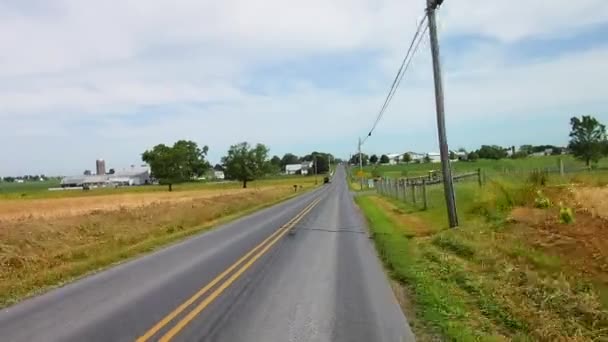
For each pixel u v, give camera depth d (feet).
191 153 408.26
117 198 207.00
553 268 32.01
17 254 50.75
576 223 45.29
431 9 55.62
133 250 50.57
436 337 21.52
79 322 24.35
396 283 32.94
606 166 149.79
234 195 175.52
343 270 37.45
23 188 484.33
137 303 27.91
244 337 21.42
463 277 32.86
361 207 114.32
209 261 42.55
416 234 59.21
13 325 24.31
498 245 41.52
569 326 22.18
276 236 60.29
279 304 27.14
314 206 123.03
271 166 406.21
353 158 547.08
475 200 69.10
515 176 83.46
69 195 277.64
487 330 22.39
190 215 94.32
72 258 50.26
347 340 21.08
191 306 26.81
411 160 606.55
